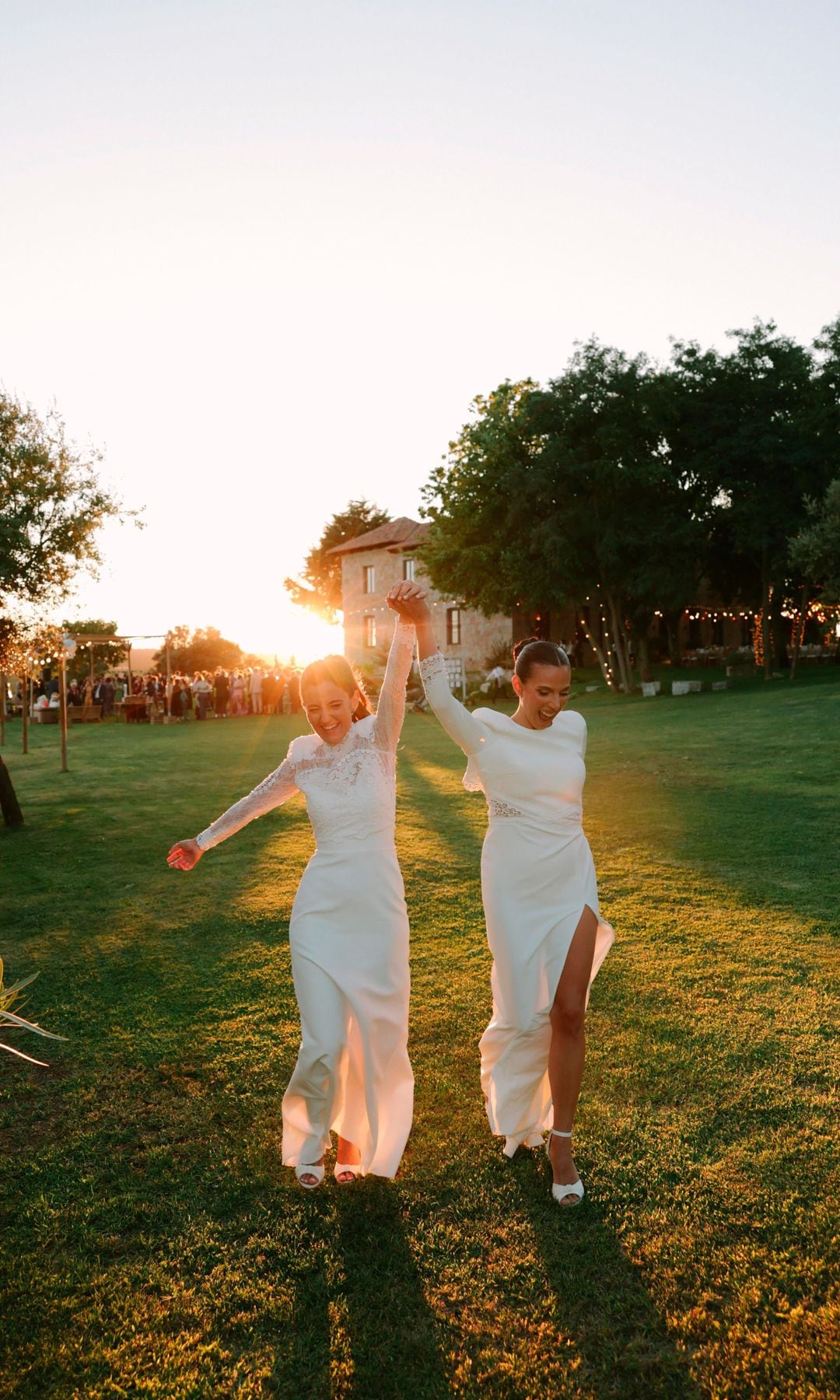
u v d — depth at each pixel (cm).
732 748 1397
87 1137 344
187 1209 297
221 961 545
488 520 3097
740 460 2925
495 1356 232
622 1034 415
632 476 2780
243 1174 317
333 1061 295
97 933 605
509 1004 314
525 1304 249
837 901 608
